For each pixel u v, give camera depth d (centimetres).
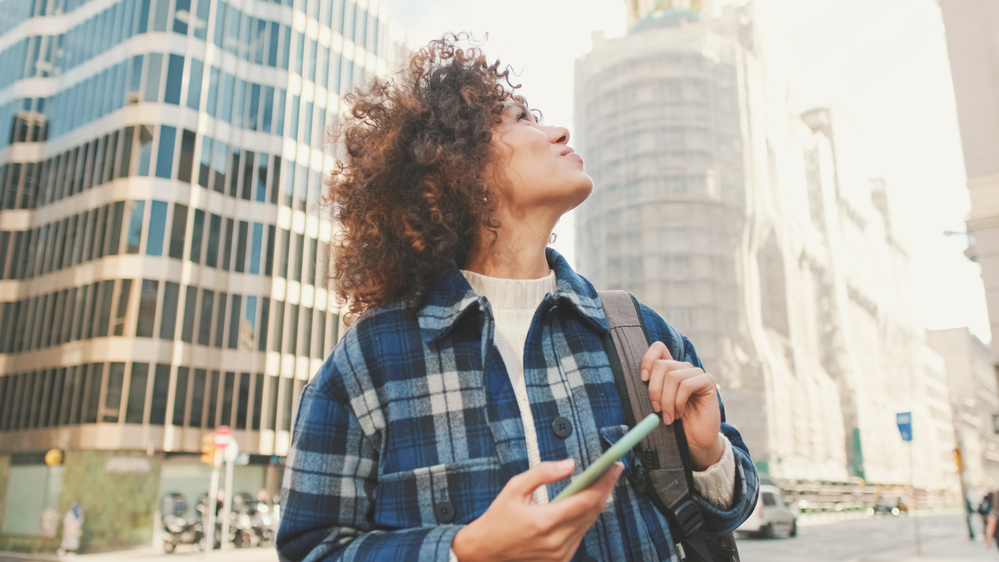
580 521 64
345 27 3116
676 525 96
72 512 1839
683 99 4644
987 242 1521
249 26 2792
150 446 2216
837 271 6197
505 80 132
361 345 100
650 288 4406
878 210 8088
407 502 88
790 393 4781
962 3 1630
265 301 2594
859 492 5381
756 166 4794
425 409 94
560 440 93
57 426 2269
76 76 2653
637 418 98
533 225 116
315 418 96
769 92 5294
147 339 2275
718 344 4312
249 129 2708
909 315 7962
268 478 2494
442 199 109
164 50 2491
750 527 1850
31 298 2503
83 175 2497
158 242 2352
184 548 1909
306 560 87
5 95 2764
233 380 2473
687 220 4469
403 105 118
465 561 70
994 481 7744
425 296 103
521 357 104
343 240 121
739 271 4484
